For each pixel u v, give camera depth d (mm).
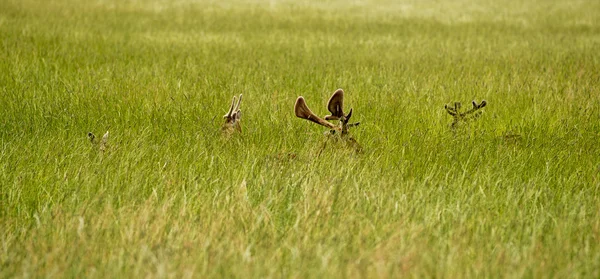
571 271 19047
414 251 19625
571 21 112750
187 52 63594
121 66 53219
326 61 59625
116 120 36094
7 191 25375
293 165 27750
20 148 30625
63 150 29953
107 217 22125
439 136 33750
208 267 18812
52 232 21250
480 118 37438
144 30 86062
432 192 25406
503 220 22812
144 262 18984
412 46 75312
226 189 24781
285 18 110375
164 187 25500
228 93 42312
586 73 53500
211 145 30891
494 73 53344
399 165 28844
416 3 150875
